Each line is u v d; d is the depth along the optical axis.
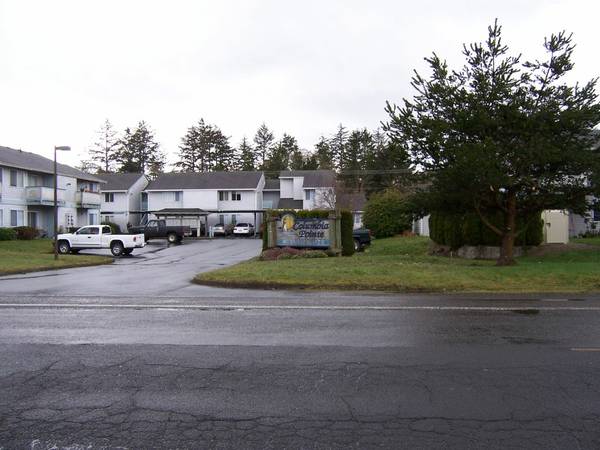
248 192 61.41
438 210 18.11
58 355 6.62
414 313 9.70
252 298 12.02
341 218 23.39
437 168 16.23
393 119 16.17
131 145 83.94
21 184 40.03
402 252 26.78
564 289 13.06
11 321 9.08
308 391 5.20
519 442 4.01
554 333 7.87
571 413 4.59
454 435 4.14
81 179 48.84
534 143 14.52
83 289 14.30
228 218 61.69
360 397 5.02
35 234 38.78
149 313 9.88
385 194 42.34
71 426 4.37
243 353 6.70
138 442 4.06
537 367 5.98
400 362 6.23
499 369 5.91
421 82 16.23
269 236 23.34
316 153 85.94
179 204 61.78
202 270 21.09
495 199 16.89
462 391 5.17
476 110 15.16
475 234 22.36
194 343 7.27
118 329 8.30
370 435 4.16
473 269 15.21
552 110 14.77
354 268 15.65
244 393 5.15
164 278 17.66
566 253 19.97
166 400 4.97
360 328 8.30
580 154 14.88
